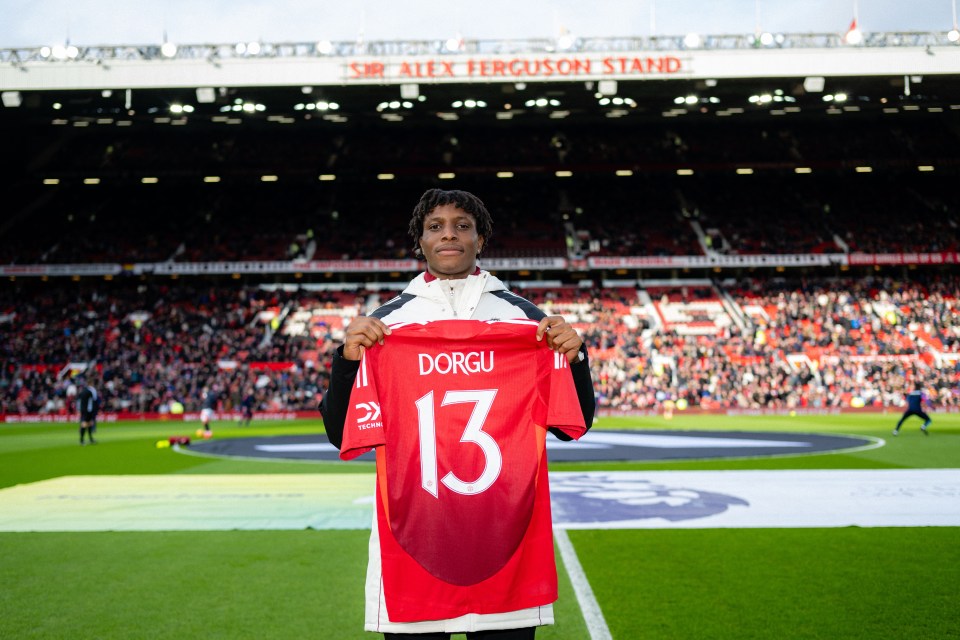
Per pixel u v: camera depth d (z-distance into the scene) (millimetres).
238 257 38938
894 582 5070
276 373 33125
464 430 2486
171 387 32375
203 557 5953
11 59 29641
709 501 8523
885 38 29484
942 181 43625
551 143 43750
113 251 39125
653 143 43500
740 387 31781
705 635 4066
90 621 4359
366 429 2398
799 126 44000
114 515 7902
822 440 17609
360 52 30281
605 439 18297
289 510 8211
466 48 30109
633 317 36562
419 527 2410
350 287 40062
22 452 16156
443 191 2711
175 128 42656
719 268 40125
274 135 44062
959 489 9352
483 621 2350
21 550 6223
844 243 38562
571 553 5977
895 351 33281
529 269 37969
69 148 42938
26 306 37469
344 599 4797
